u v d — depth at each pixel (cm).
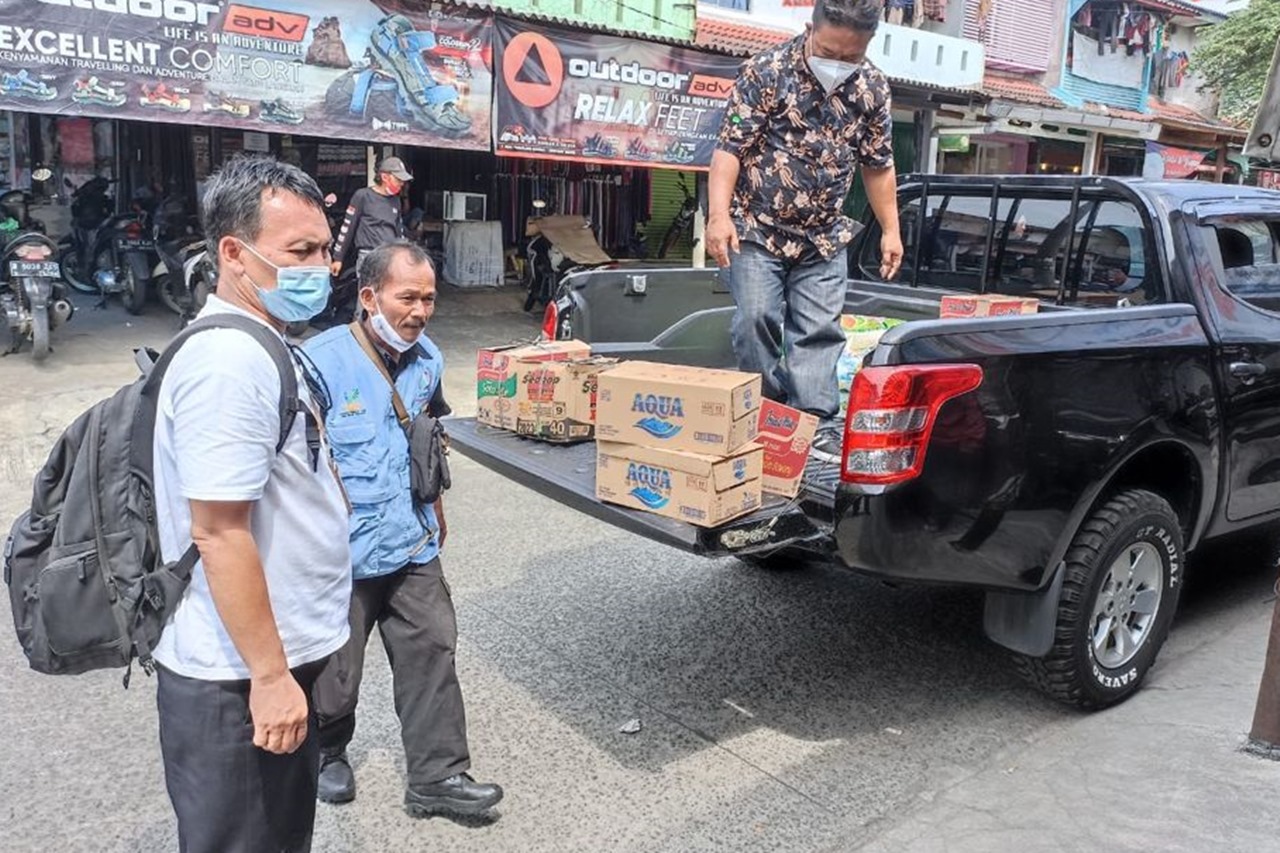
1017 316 329
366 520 279
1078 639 346
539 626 437
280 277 189
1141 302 401
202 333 184
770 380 375
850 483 296
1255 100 1883
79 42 723
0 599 445
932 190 488
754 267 361
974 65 1442
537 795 314
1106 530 346
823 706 372
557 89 955
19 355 841
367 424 281
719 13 1326
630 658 409
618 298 464
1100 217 419
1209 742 336
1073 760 331
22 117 1230
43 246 814
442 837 293
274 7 793
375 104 857
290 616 199
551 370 380
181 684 192
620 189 1424
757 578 496
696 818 303
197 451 176
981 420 310
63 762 326
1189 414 371
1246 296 411
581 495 326
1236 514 413
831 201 357
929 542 307
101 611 191
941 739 350
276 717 185
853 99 347
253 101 800
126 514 190
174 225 1052
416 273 283
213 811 196
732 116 351
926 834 293
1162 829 288
